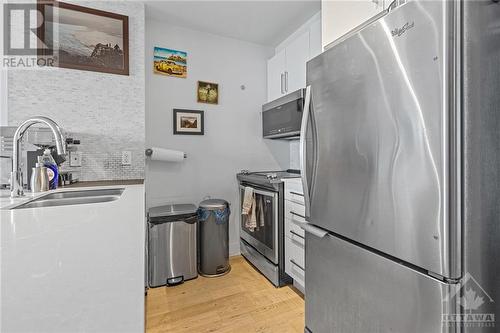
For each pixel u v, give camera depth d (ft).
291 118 7.39
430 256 2.47
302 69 7.54
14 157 4.28
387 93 2.88
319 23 6.87
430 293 2.51
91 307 1.13
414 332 2.67
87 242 2.03
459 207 2.35
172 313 5.63
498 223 2.57
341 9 4.93
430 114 2.44
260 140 9.57
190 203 8.36
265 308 5.82
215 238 7.47
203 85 8.59
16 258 1.70
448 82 2.31
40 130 5.11
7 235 2.20
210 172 8.74
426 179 2.49
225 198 8.99
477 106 2.44
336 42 5.12
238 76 9.17
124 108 6.55
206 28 8.32
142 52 6.77
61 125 5.95
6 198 4.17
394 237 2.83
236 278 7.31
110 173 6.41
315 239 4.33
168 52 8.05
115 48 6.45
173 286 6.85
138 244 1.99
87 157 6.21
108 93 6.39
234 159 9.13
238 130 9.18
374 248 3.13
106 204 3.56
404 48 2.67
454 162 2.33
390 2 3.87
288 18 7.70
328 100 3.86
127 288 1.32
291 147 9.98
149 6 7.03
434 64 2.39
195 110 8.46
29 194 4.50
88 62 6.19
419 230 2.57
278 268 6.79
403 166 2.71
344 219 3.59
